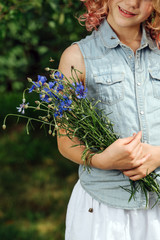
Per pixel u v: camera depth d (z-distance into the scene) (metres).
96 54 1.90
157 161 1.83
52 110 1.77
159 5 1.83
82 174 1.95
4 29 3.43
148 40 1.92
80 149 1.90
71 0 3.28
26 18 3.46
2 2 3.32
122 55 1.90
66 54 1.93
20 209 4.06
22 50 5.16
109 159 1.78
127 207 1.87
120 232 1.86
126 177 1.87
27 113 5.98
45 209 4.06
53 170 4.96
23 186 4.59
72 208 1.97
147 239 1.89
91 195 1.91
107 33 1.92
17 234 3.55
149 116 1.86
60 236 3.54
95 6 1.99
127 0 1.80
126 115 1.85
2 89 6.15
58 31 3.79
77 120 1.78
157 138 1.88
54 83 1.74
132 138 1.78
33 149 5.45
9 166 5.12
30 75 5.41
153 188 1.84
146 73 1.88
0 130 5.95
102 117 1.81
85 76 1.89
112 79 1.86
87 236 1.90
